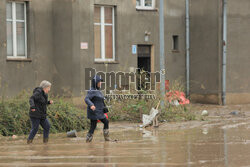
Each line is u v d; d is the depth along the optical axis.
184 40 86.75
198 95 85.12
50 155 32.59
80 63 71.69
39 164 28.95
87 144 39.03
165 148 35.56
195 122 56.69
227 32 81.12
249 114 66.38
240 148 35.22
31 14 72.12
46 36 73.75
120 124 56.09
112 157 31.42
